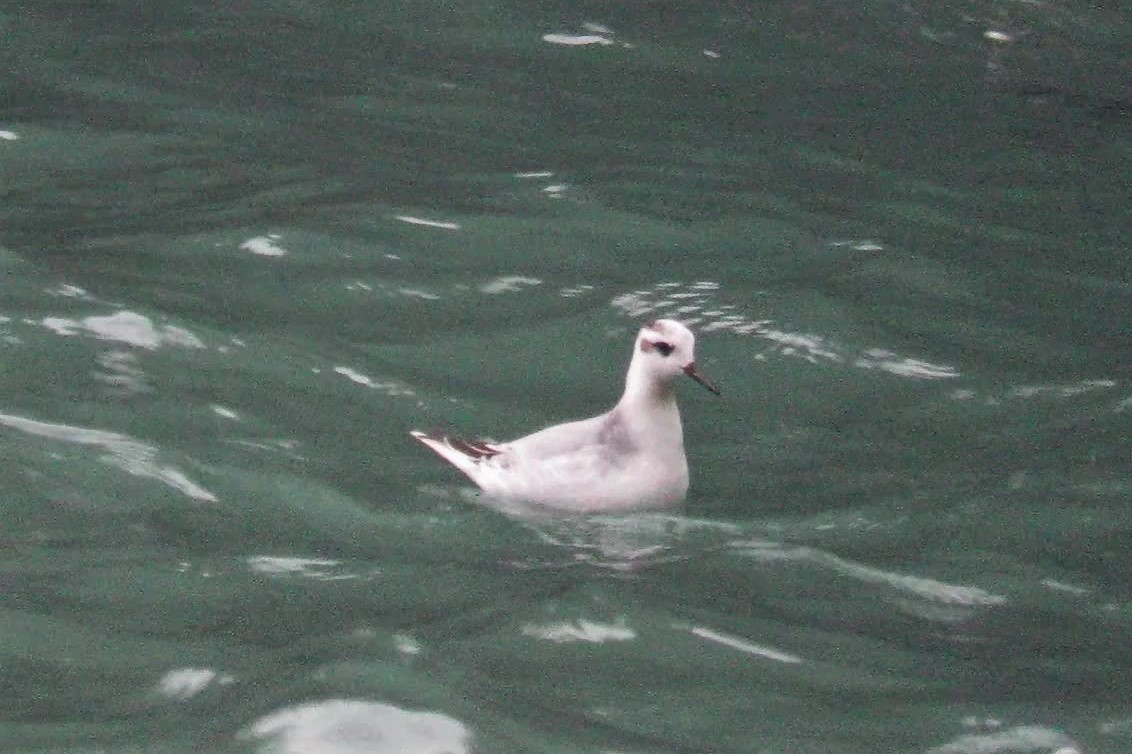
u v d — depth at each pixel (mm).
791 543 14258
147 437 15070
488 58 24078
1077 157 22359
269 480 14680
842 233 19922
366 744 11461
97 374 15891
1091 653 12961
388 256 18688
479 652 12539
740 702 12180
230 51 23703
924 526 14594
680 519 14594
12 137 20953
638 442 14664
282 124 21891
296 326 17156
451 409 16078
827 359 17266
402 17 25031
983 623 13312
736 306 18109
